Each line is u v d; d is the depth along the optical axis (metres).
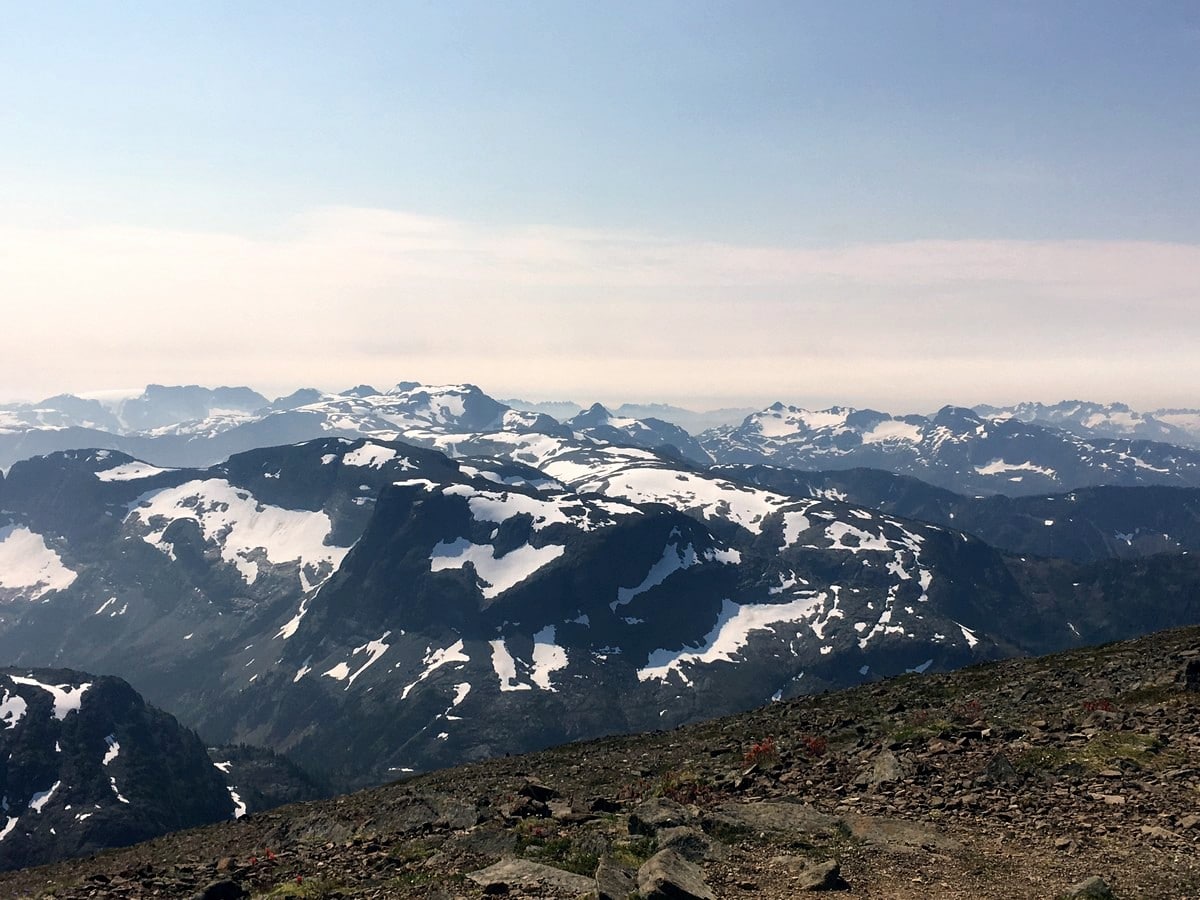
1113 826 20.92
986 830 21.56
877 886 18.53
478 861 23.88
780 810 24.05
